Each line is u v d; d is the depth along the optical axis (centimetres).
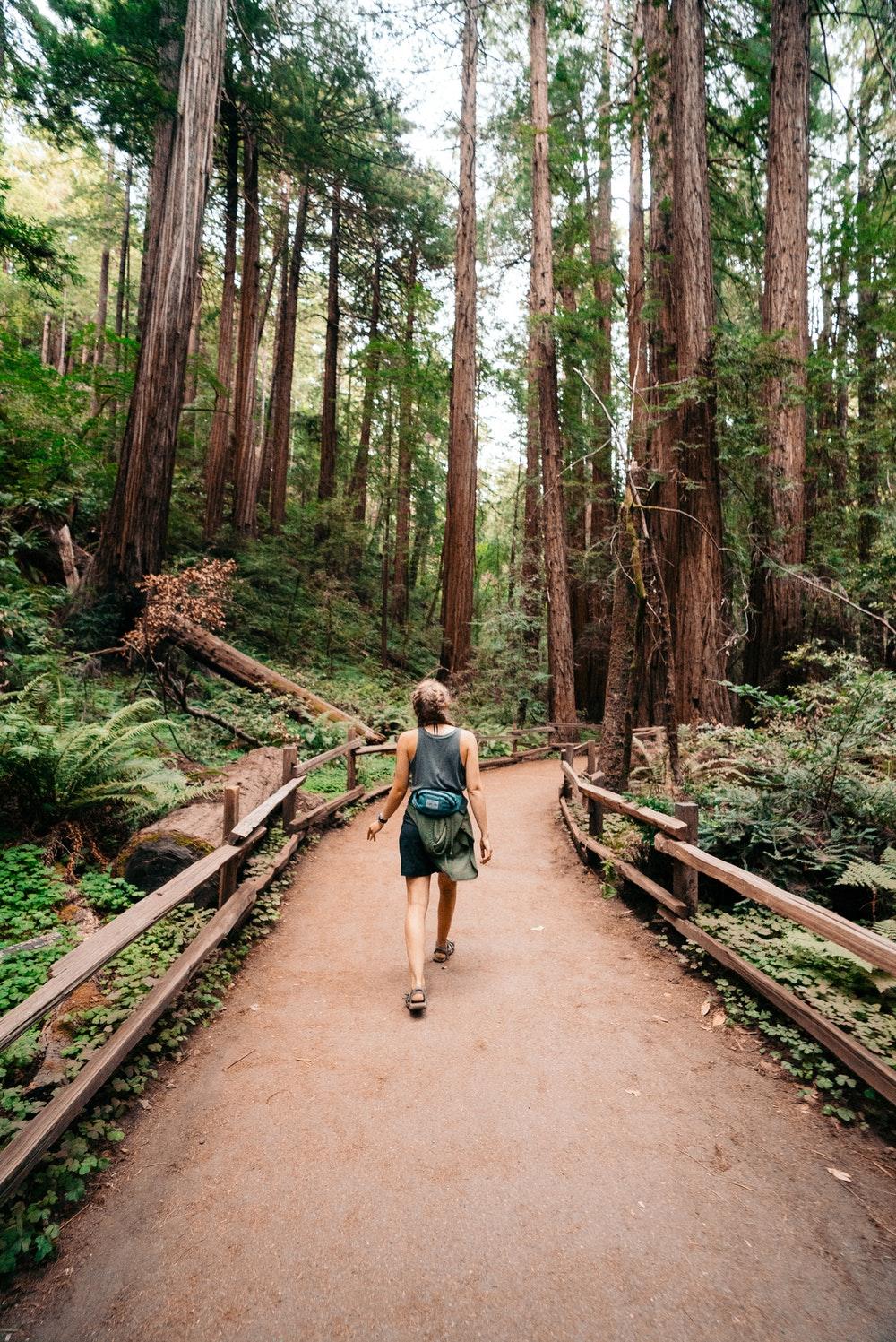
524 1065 320
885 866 473
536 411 2162
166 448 1170
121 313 2859
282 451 2458
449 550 1692
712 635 1039
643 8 1190
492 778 1244
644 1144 264
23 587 1128
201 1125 278
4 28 1541
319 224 2756
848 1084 293
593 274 1614
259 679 1169
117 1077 302
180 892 343
